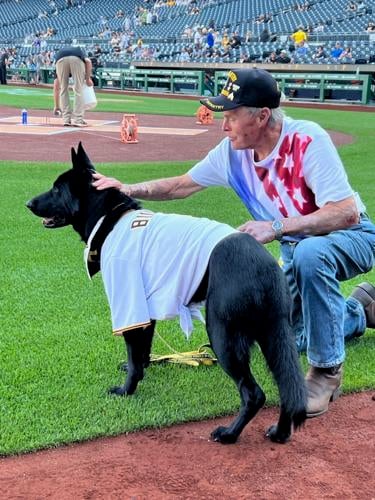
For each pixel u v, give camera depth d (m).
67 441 3.00
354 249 3.45
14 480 2.72
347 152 13.12
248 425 3.24
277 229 3.27
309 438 3.15
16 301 4.71
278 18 37.22
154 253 3.12
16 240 6.24
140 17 45.59
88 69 17.00
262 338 2.90
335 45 30.88
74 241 6.30
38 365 3.75
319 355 3.34
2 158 11.38
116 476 2.77
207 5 43.66
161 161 11.51
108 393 3.47
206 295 2.99
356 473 2.85
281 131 3.38
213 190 9.05
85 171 3.40
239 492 2.68
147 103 28.50
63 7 55.56
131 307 3.16
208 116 19.56
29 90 35.69
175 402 3.40
